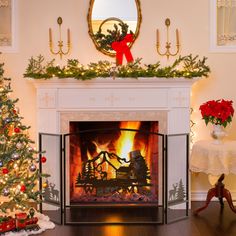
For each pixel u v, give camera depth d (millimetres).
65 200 4184
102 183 4504
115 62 4613
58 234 3650
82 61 4652
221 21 4695
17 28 4621
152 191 4582
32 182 3674
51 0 4621
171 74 4238
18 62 4641
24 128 3736
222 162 3928
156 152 4543
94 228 3807
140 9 4605
